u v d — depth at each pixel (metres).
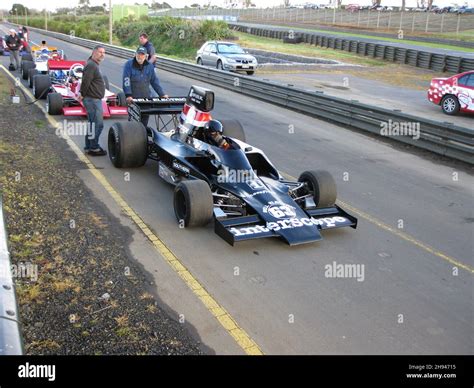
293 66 28.52
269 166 6.63
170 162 7.09
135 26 50.41
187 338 3.94
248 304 4.49
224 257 5.39
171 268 5.05
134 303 4.35
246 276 5.00
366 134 12.48
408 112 16.61
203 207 5.74
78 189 7.10
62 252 5.15
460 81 16.05
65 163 8.28
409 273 5.30
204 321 4.19
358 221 6.70
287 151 10.24
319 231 5.96
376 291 4.88
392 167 9.57
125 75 9.30
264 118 13.70
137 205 6.71
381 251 5.81
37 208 6.21
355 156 10.23
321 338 4.06
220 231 5.45
